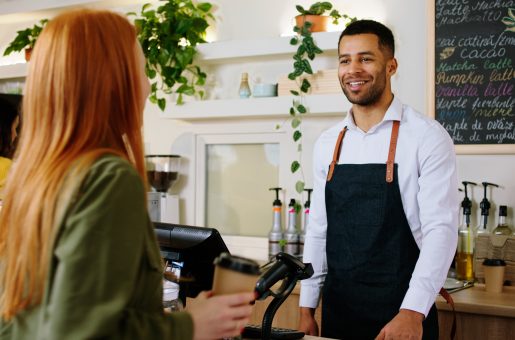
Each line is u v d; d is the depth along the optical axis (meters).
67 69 0.95
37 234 0.91
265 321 1.48
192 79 3.37
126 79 1.01
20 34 3.66
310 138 3.10
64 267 0.84
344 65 2.17
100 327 0.83
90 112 0.96
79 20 0.98
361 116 2.20
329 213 2.21
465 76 2.73
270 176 3.26
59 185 0.91
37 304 0.93
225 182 3.39
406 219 2.08
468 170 2.76
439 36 2.78
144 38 3.14
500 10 2.66
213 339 0.99
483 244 2.56
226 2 3.36
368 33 2.12
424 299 1.88
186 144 3.46
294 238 2.97
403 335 1.82
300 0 3.15
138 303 0.95
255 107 3.05
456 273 2.63
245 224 3.34
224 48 3.15
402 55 2.89
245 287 1.01
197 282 1.57
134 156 1.02
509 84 2.65
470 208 2.64
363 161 2.17
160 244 1.62
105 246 0.86
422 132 2.05
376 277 2.08
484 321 2.22
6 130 2.79
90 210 0.87
